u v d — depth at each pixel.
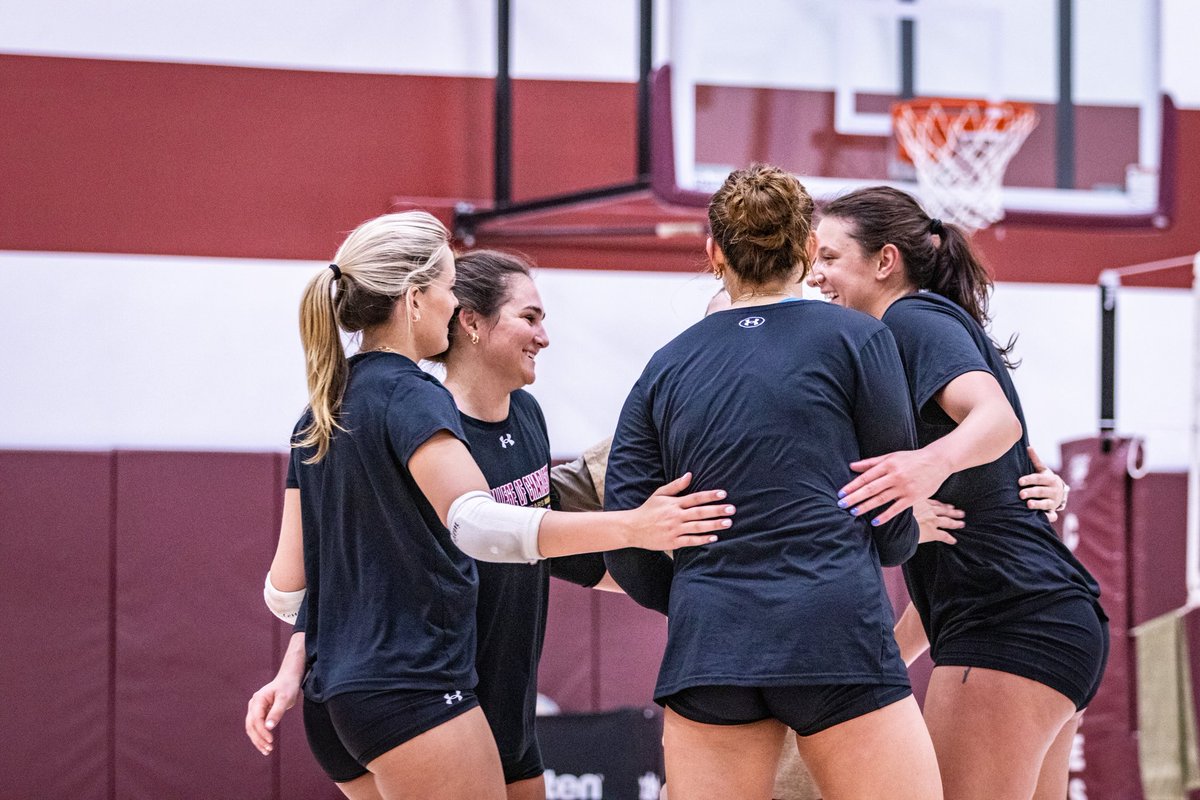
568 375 22.09
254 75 21.78
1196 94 23.73
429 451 8.48
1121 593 20.11
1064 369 23.12
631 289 22.38
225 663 19.88
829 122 20.03
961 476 9.28
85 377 20.86
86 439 20.77
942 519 9.31
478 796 8.59
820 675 7.70
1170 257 23.52
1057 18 21.05
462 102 22.36
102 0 21.45
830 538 7.95
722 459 8.13
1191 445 21.12
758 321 8.52
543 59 22.61
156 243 21.27
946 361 8.97
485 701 10.05
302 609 9.64
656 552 8.97
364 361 9.07
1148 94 21.14
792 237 8.63
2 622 19.52
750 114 19.64
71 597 19.67
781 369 8.22
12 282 20.83
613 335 22.28
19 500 19.70
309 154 21.84
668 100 19.36
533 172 22.47
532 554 8.24
